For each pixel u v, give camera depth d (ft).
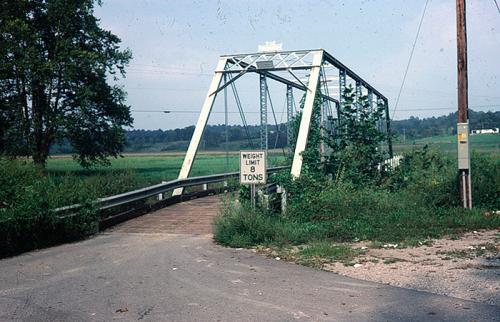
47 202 36.52
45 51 131.13
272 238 36.24
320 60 64.13
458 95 45.32
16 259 31.81
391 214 41.42
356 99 64.69
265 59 66.13
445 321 18.08
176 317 19.25
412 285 23.26
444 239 34.60
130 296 22.39
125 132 143.84
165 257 31.81
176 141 338.34
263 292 22.67
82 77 130.21
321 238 35.78
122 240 39.11
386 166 64.85
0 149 123.44
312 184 49.73
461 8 45.37
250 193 44.09
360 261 28.63
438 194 47.19
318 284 23.95
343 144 61.87
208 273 26.89
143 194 52.24
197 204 60.59
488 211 43.27
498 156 63.77
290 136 79.25
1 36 119.03
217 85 67.31
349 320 18.51
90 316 19.57
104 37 138.31
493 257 28.45
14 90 125.29
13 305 21.22
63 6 125.49
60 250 34.96
